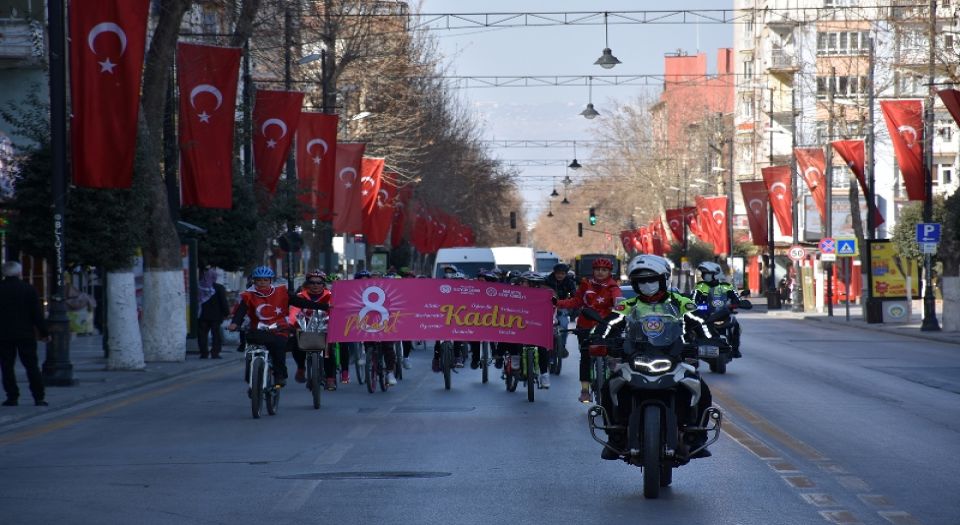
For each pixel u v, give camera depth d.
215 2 52.88
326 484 19.92
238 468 21.91
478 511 17.47
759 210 115.94
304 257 93.81
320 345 33.25
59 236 39.47
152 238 51.66
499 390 38.81
